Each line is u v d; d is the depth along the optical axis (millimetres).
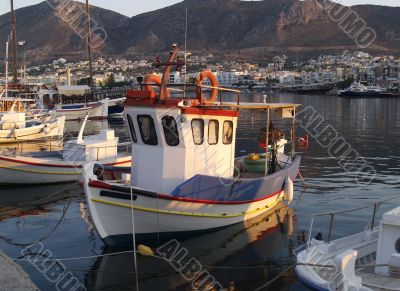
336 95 131750
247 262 11469
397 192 18938
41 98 58656
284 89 169625
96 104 55875
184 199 12383
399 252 8758
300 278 8570
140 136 13094
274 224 14422
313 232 13672
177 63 12836
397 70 152750
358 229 13914
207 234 13406
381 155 29047
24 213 16078
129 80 136750
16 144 35594
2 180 19672
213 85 13688
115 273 10859
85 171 12086
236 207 13883
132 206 11820
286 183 15664
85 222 14867
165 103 12508
